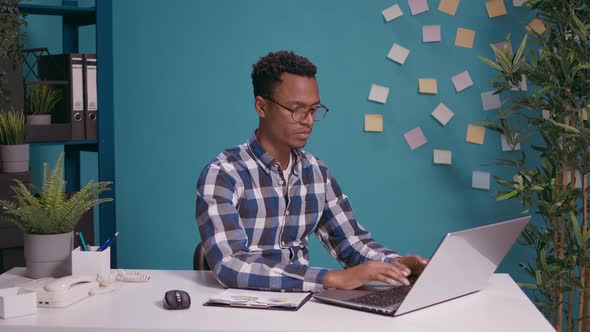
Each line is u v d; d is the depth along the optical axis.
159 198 3.66
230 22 3.53
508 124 3.37
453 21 3.40
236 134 3.59
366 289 1.83
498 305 1.75
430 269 1.63
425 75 3.43
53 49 3.55
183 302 1.69
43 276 1.97
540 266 3.04
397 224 3.50
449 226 3.47
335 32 3.46
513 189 3.14
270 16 3.50
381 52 3.45
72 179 3.41
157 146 3.64
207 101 3.58
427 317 1.65
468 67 3.40
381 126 3.46
